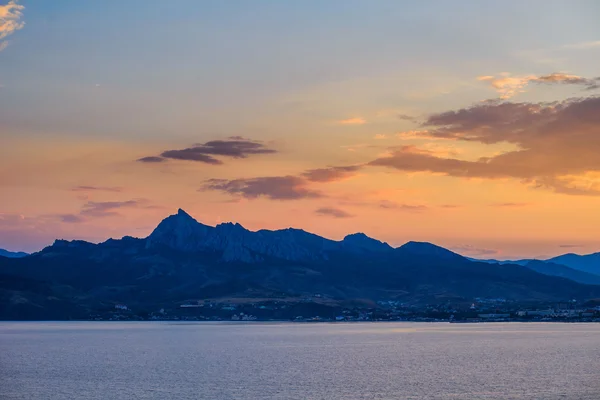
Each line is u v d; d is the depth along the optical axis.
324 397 160.88
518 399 157.25
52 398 162.62
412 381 188.25
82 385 182.75
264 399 158.00
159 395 164.50
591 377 195.25
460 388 174.25
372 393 166.75
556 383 182.62
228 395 163.88
